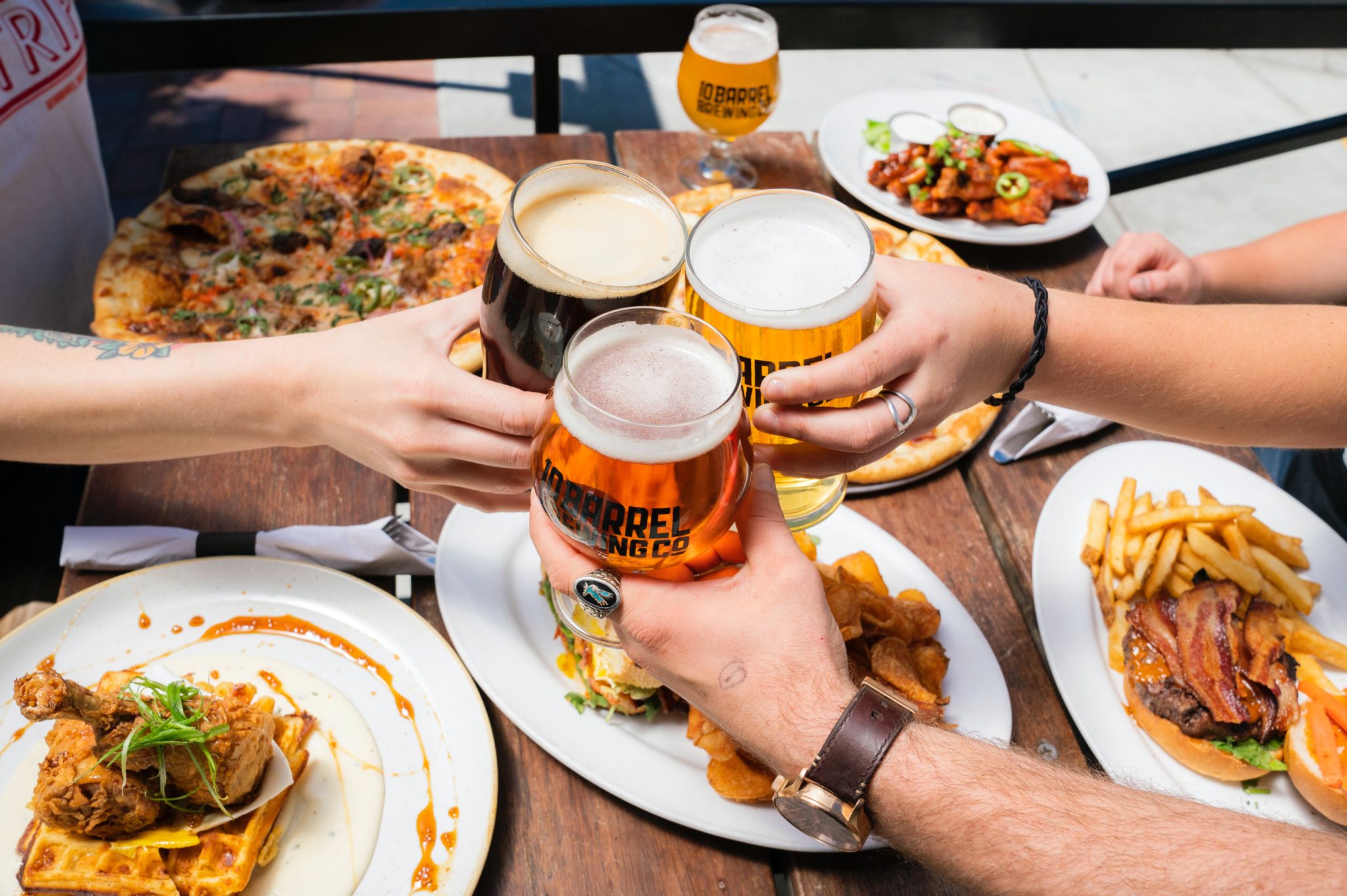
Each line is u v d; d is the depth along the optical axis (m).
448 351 1.09
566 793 1.11
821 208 0.94
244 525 1.35
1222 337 1.24
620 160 2.15
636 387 0.79
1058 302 1.20
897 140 2.20
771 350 0.86
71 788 0.93
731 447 0.77
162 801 0.96
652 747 1.12
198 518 1.35
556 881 1.04
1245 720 1.17
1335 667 1.29
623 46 2.41
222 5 2.19
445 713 1.11
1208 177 5.02
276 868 0.99
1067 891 0.86
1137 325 1.21
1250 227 4.75
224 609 1.19
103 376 1.15
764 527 0.93
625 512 0.77
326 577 1.22
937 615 1.21
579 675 1.18
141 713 0.94
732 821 1.05
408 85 4.89
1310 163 5.17
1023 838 0.88
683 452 0.73
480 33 2.31
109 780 0.94
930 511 1.46
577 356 0.79
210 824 0.99
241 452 1.44
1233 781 1.19
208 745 0.94
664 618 0.89
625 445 0.73
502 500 1.15
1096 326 1.19
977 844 0.89
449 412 0.99
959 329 1.02
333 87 4.82
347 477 1.43
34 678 0.90
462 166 2.16
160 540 1.27
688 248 0.88
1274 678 1.21
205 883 0.95
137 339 1.75
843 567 1.26
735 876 1.06
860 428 0.92
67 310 1.97
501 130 4.63
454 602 1.21
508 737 1.15
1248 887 0.83
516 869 1.05
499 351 0.96
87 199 2.02
